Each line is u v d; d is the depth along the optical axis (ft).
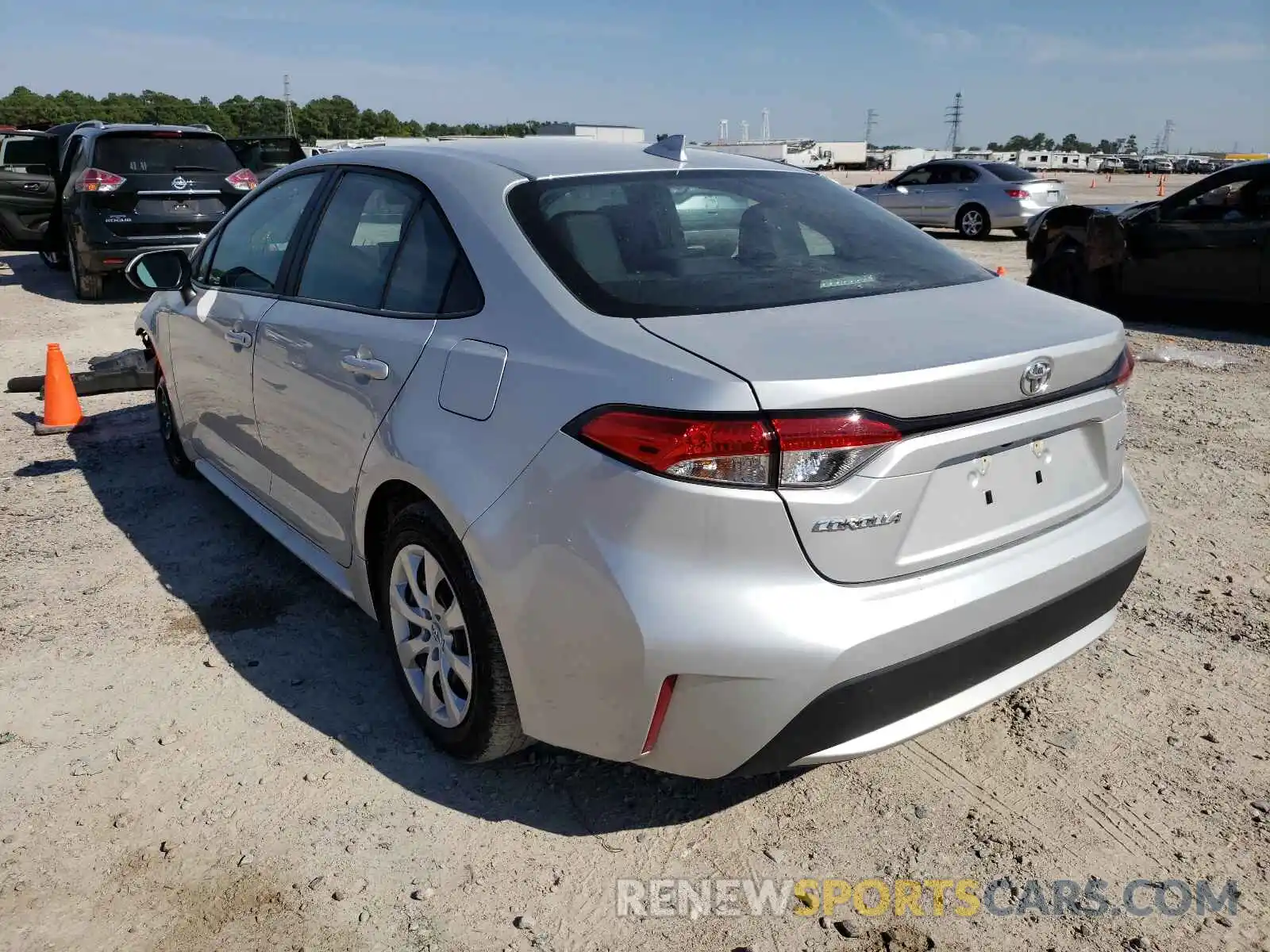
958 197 58.85
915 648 7.14
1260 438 19.31
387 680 10.84
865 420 6.71
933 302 8.42
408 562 9.20
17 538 14.62
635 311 7.81
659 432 6.77
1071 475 8.37
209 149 36.29
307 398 10.59
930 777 9.24
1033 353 7.44
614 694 7.27
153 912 7.58
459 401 8.30
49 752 9.52
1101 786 9.07
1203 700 10.40
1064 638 8.51
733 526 6.73
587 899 7.76
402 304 9.49
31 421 20.85
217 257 14.02
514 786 9.07
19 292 38.50
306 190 12.04
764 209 9.88
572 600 7.31
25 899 7.69
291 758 9.46
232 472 13.65
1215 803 8.82
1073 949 7.30
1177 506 15.81
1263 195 28.43
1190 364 25.70
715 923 7.54
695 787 9.10
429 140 11.50
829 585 6.94
